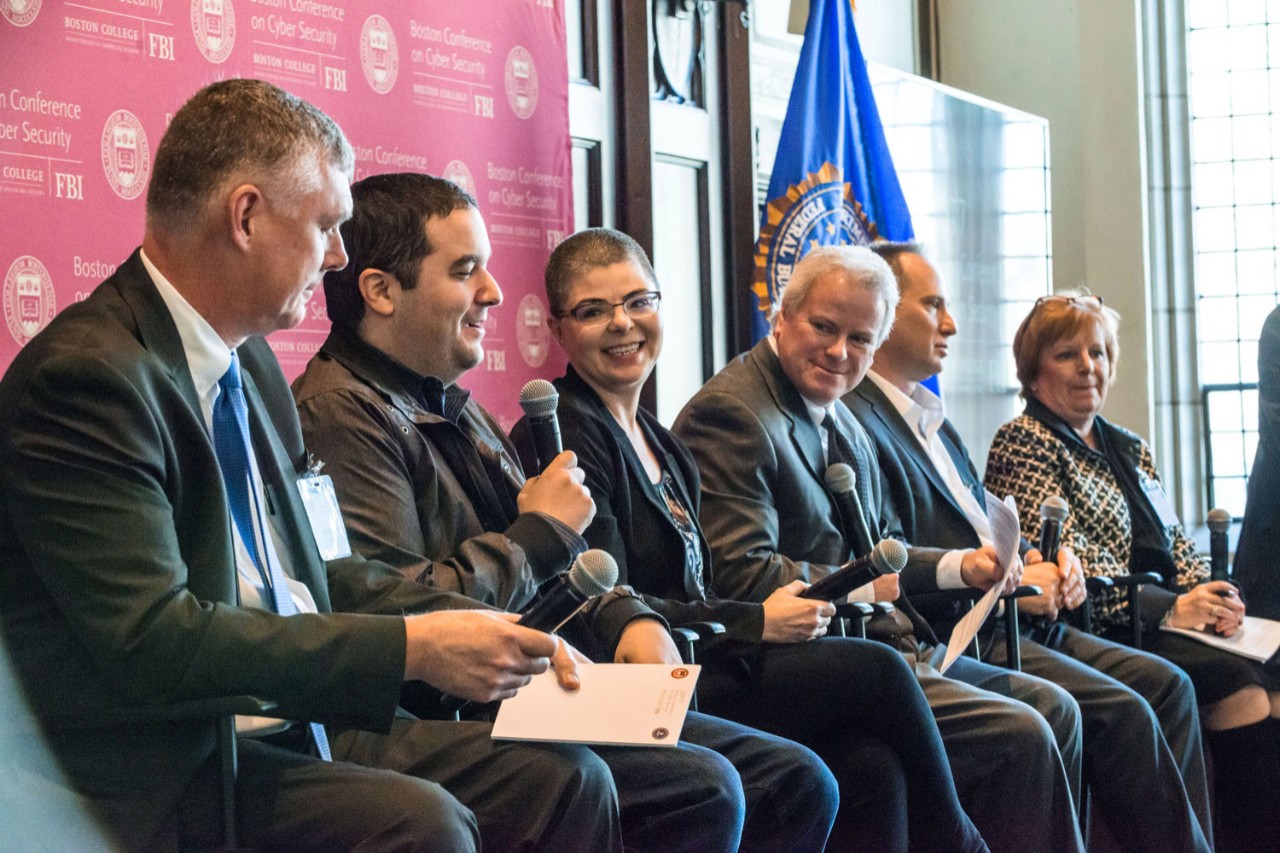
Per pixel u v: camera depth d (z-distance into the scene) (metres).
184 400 1.77
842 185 4.67
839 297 3.20
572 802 1.93
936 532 3.57
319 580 2.02
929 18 6.95
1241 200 7.12
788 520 3.15
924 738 2.71
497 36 3.69
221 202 1.80
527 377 3.79
